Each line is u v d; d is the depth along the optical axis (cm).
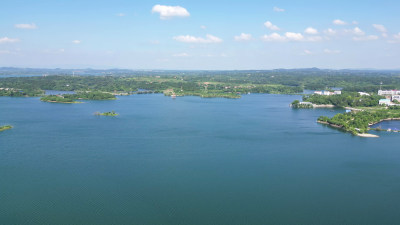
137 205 9856
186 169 12750
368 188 11256
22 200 10038
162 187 11075
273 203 10100
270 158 14250
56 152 14612
